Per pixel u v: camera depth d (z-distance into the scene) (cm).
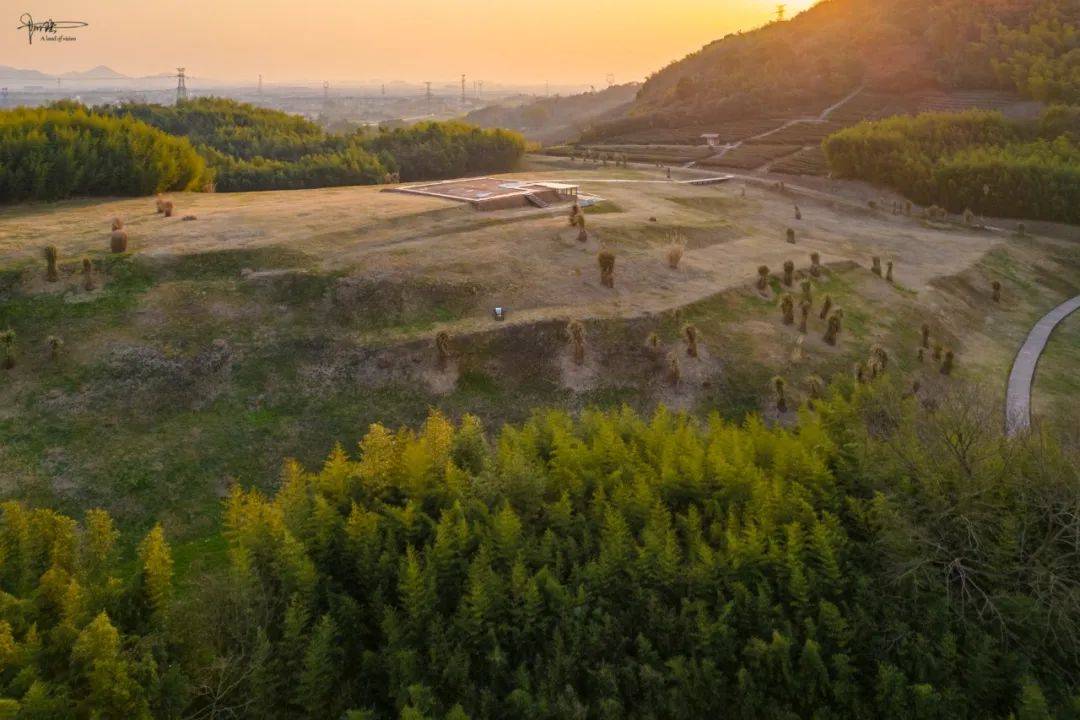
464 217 5359
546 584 1933
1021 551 1955
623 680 1805
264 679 1730
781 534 2092
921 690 1723
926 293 5509
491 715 1730
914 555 1995
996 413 2944
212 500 2859
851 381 3672
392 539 2062
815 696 1806
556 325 3931
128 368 3366
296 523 2095
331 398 3441
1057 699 1762
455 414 3462
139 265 4034
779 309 4625
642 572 1986
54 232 4544
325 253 4422
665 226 5781
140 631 1772
